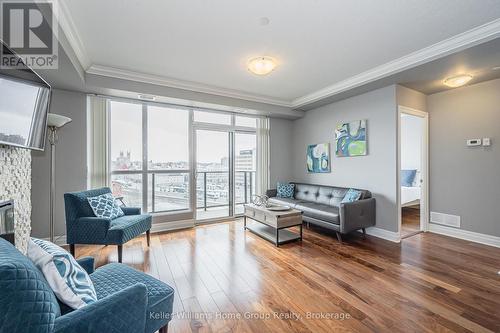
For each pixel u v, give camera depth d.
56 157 3.26
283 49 2.68
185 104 4.11
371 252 2.93
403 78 3.21
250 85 3.89
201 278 2.26
